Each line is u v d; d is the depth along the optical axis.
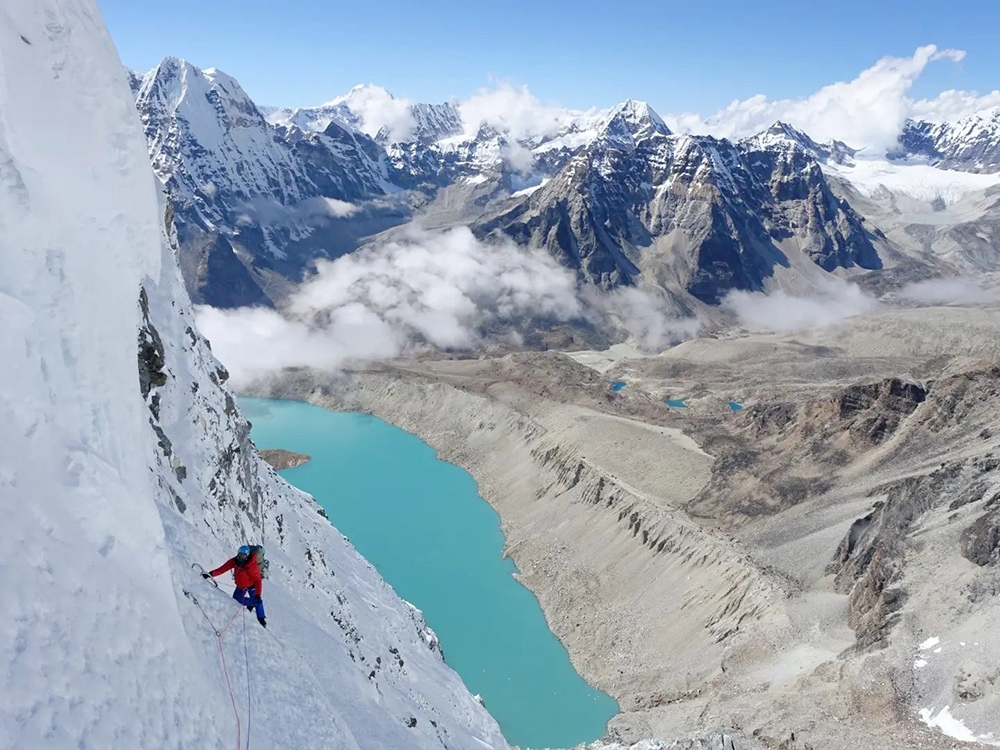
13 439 16.11
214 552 28.58
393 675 49.25
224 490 39.53
